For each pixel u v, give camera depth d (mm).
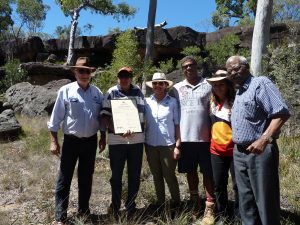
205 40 21000
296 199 5289
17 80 20172
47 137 9633
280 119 3484
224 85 4398
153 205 5238
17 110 14828
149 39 19984
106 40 22969
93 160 4836
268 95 3539
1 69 21062
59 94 4695
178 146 4758
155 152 4898
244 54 16797
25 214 5062
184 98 4773
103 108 4805
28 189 6039
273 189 3592
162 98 4902
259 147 3488
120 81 4789
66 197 4738
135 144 4781
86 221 4789
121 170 4781
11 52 24516
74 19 23875
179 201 5027
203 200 5367
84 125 4668
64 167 4727
